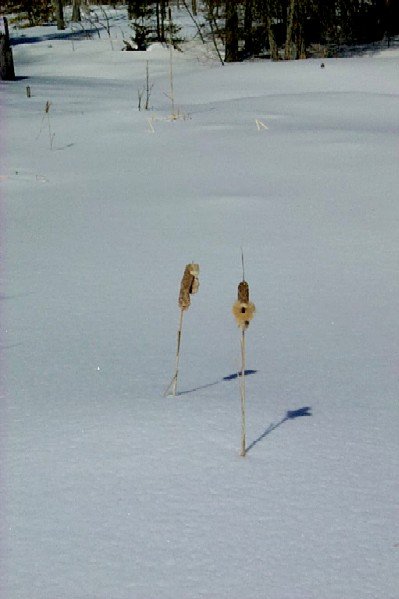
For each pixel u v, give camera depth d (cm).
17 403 447
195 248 905
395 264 841
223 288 752
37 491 339
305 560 296
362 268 825
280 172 1353
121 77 3881
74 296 728
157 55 4428
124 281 777
